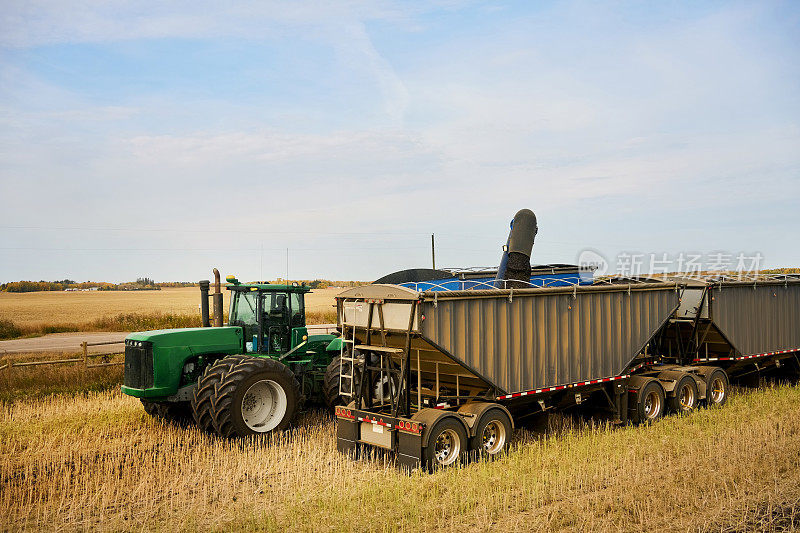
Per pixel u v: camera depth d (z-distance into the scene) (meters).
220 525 6.88
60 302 79.06
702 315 14.11
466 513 7.14
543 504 7.37
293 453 9.97
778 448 9.20
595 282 14.09
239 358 11.28
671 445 9.81
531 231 12.34
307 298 81.31
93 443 10.67
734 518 6.74
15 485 8.46
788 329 16.42
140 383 11.24
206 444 10.66
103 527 6.94
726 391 14.07
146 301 81.88
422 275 12.60
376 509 7.25
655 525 6.59
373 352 10.15
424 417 9.12
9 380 16.44
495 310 9.86
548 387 10.58
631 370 12.48
